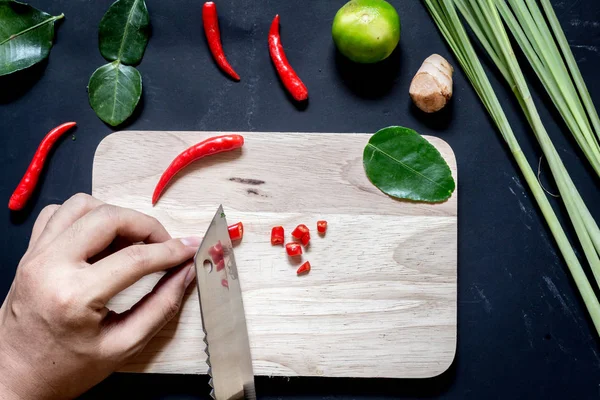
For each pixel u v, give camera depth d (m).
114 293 0.51
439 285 0.58
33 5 0.62
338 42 0.58
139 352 0.58
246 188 0.59
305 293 0.58
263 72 0.62
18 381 0.52
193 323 0.58
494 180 0.61
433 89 0.58
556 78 0.58
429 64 0.59
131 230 0.54
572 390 0.60
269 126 0.62
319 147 0.59
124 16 0.61
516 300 0.60
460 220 0.61
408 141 0.58
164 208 0.59
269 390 0.60
